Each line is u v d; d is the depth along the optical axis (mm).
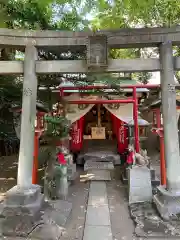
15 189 4594
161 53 4738
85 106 11266
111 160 11117
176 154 4645
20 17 5922
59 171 6387
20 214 4312
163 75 4723
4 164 10516
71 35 4773
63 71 4812
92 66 4656
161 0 7805
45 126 7656
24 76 4781
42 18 6035
